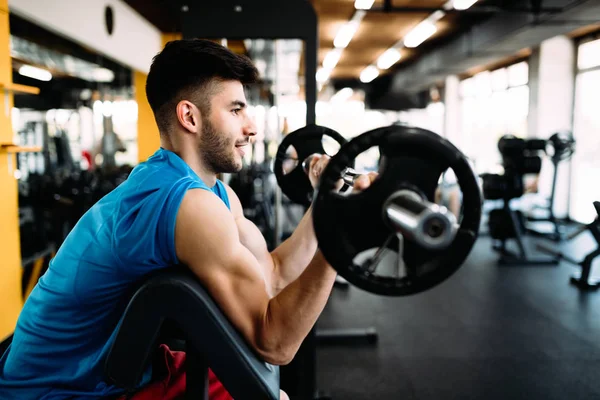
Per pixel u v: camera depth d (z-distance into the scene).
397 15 6.92
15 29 4.11
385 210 0.69
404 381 2.46
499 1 6.19
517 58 8.88
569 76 7.62
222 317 0.81
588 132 7.36
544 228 6.71
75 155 6.12
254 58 7.34
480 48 6.98
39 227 3.92
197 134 0.97
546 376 2.50
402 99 9.38
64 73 5.70
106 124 6.68
